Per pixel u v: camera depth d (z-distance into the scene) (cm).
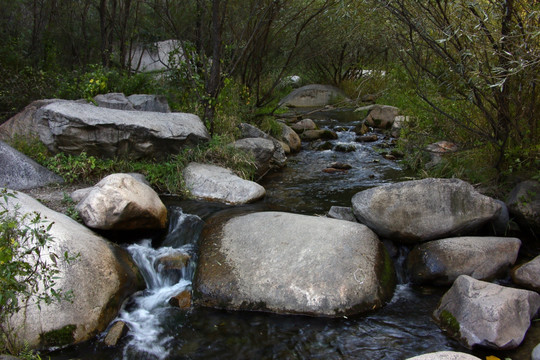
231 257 458
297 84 1862
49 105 641
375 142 1056
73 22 1199
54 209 521
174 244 525
